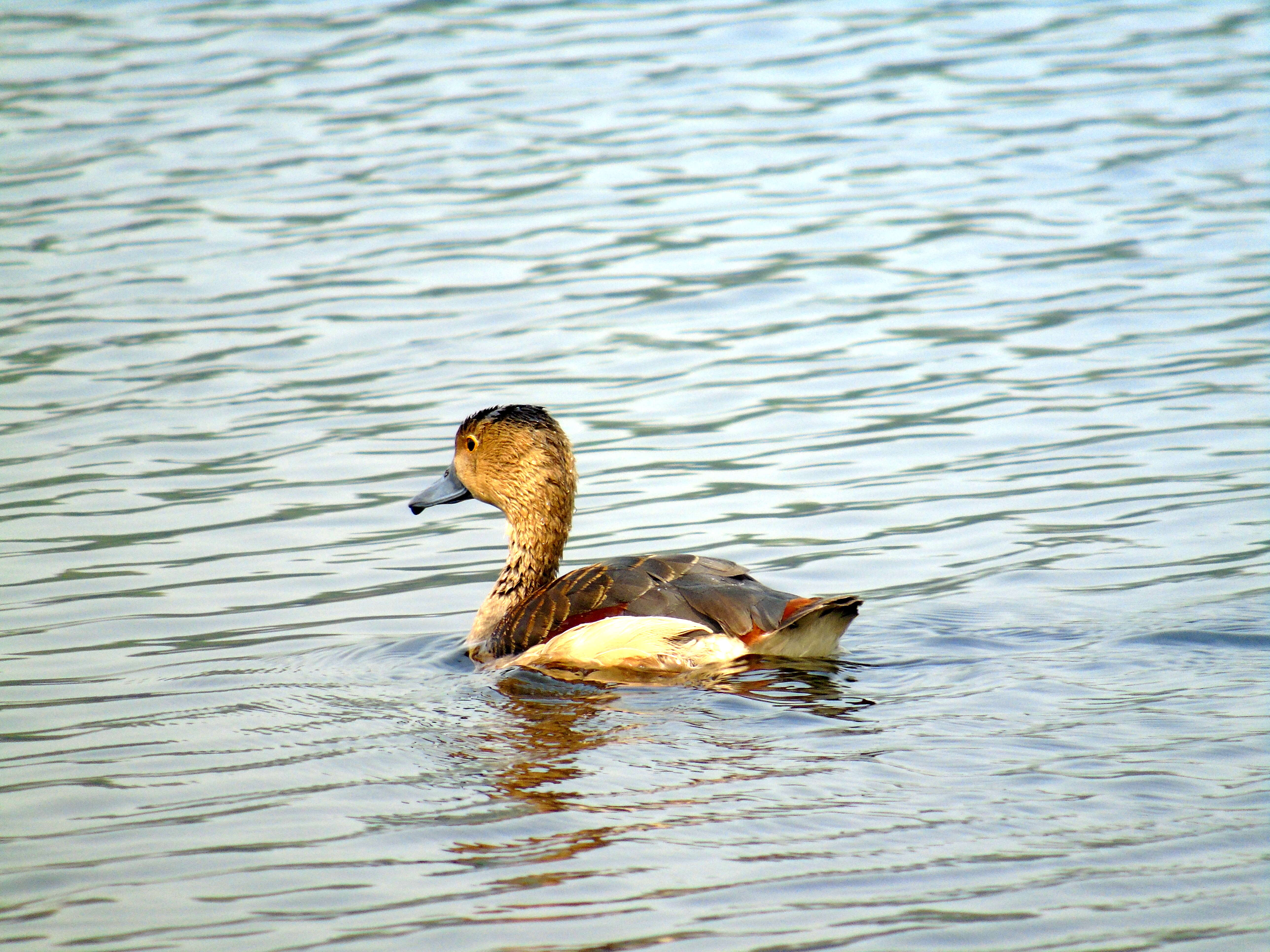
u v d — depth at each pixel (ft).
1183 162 75.36
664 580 34.99
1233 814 25.30
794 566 40.88
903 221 69.87
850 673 32.91
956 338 57.82
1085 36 96.89
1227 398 51.06
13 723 31.89
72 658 35.91
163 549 43.16
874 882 23.57
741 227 69.87
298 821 26.58
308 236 69.41
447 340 58.95
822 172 76.23
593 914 22.94
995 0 105.19
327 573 41.78
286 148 80.33
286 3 107.65
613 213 71.77
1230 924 22.08
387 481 47.83
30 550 42.83
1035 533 42.19
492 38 98.84
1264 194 70.74
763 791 26.84
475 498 39.65
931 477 46.60
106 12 105.60
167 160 78.74
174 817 26.94
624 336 59.11
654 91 88.17
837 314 60.64
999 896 23.03
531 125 83.15
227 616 38.75
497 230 69.97
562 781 27.66
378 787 27.86
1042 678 32.09
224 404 53.62
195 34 100.32
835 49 95.20
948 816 25.64
